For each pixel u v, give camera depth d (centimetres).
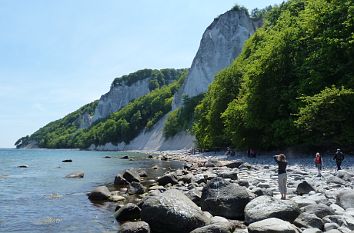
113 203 2014
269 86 4847
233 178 2395
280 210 1306
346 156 3803
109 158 8575
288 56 4809
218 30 15412
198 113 10156
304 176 2417
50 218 1634
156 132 16962
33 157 9831
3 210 1842
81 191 2534
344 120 3772
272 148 5381
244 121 5316
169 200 1398
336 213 1292
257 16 16075
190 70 16338
